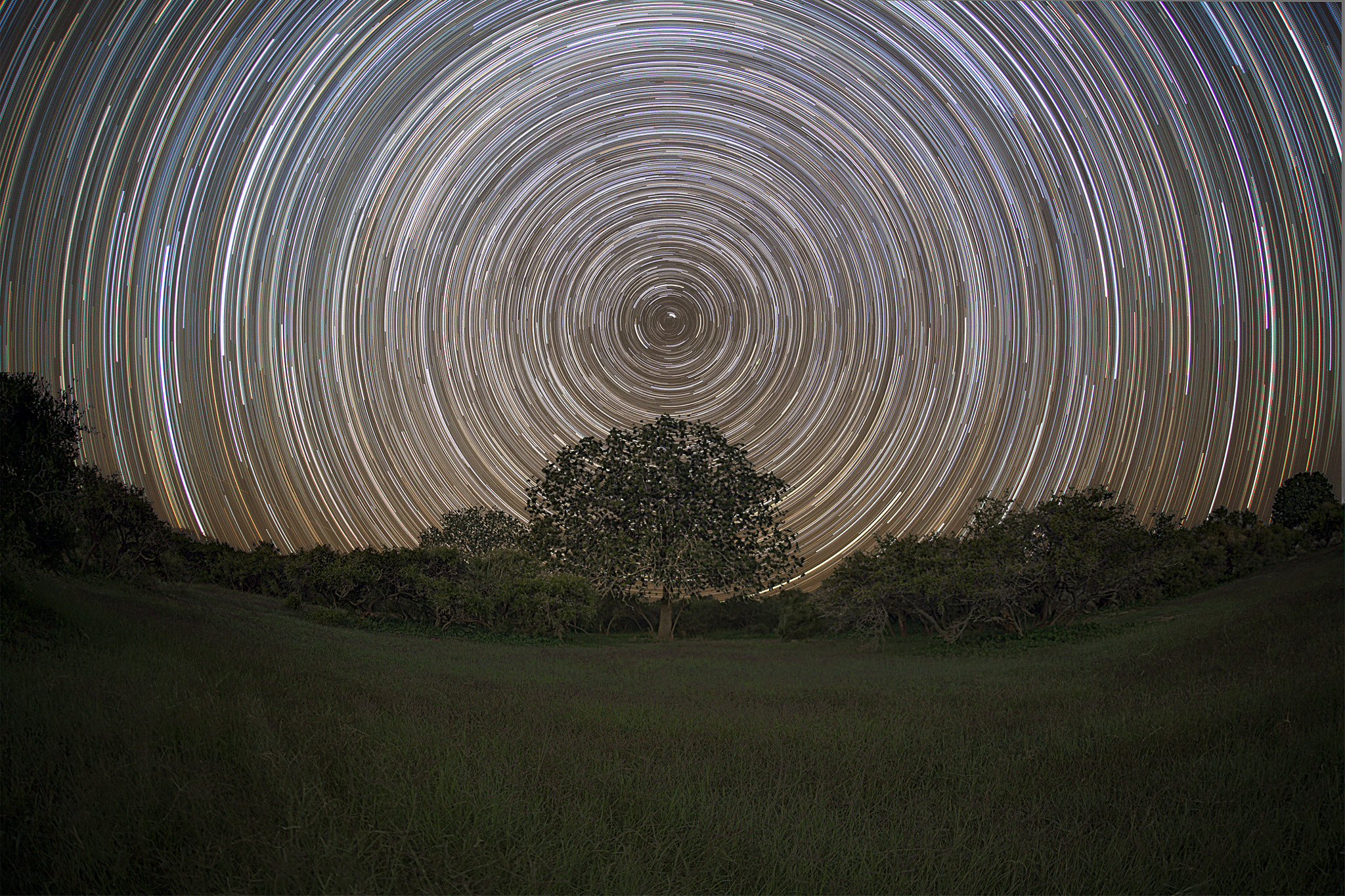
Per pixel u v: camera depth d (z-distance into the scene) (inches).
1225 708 215.2
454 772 145.9
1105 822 136.6
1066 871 116.8
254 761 142.1
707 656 519.2
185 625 338.3
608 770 160.9
